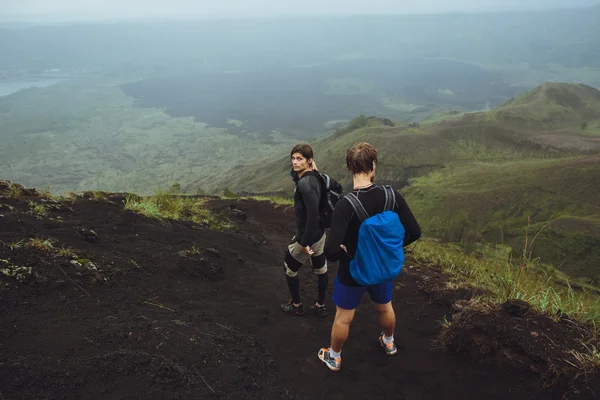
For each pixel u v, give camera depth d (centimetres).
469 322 357
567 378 292
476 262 687
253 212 1088
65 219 507
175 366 276
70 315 304
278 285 533
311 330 413
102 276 372
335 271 634
